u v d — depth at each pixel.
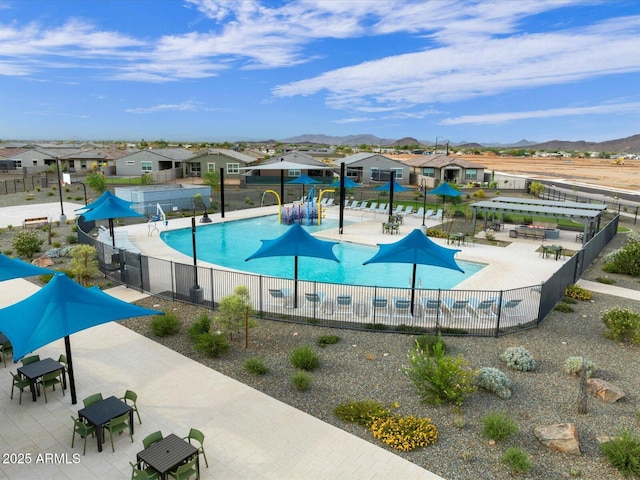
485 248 28.53
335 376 12.23
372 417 10.06
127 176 71.00
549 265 24.42
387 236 31.77
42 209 41.72
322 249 17.33
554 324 16.33
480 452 9.15
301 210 37.19
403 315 16.44
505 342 14.73
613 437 9.58
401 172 69.19
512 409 10.80
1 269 12.80
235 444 9.22
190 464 7.82
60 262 23.36
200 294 17.67
